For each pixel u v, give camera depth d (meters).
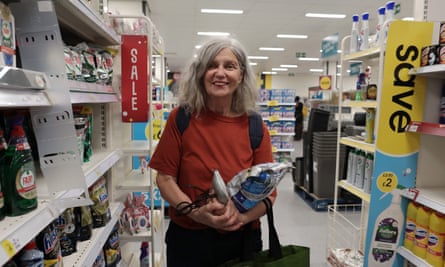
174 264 1.34
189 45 10.88
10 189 0.79
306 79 20.50
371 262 2.09
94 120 1.85
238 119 1.32
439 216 1.72
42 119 0.93
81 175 0.95
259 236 1.35
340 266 2.52
